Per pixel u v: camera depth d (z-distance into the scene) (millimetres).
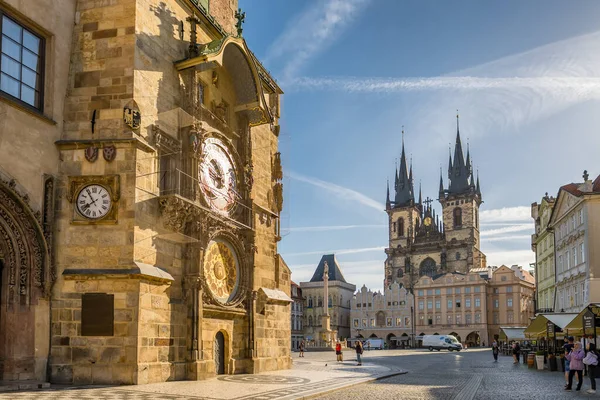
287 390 23922
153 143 26500
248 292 33406
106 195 24516
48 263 23531
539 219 96938
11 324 22266
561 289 77062
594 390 28328
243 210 33969
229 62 32938
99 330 23531
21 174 22922
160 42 27703
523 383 33344
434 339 126312
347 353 95188
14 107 22781
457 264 197250
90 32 26000
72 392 20500
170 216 26469
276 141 42219
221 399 19969
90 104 25422
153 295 24891
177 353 26641
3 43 22781
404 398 23234
